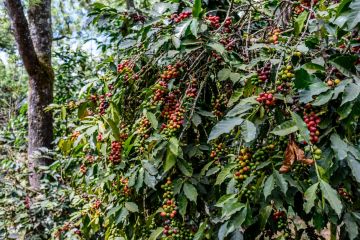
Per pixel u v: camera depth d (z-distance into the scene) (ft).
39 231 10.48
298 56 4.24
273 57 4.42
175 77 5.59
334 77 3.91
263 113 3.93
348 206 4.55
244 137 3.77
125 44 6.11
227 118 4.06
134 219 5.95
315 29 4.41
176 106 5.33
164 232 5.27
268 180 3.89
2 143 12.93
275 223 4.93
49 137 12.48
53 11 20.47
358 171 3.66
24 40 11.55
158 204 5.96
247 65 4.91
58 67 16.06
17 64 25.66
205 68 5.64
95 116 5.78
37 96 12.35
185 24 5.05
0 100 23.15
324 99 3.52
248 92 4.46
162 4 6.20
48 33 12.73
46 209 10.39
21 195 10.64
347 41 4.28
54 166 8.71
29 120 12.41
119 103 5.92
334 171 4.15
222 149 5.35
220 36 5.65
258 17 6.89
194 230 5.52
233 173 4.52
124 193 5.74
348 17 3.59
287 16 5.98
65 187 10.85
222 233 4.36
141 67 6.32
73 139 6.18
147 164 5.29
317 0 5.25
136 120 5.93
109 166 5.74
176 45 4.94
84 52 16.22
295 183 3.94
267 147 4.19
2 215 10.55
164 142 4.95
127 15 6.67
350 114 3.59
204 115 5.31
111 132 5.55
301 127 3.58
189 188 4.99
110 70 6.49
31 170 11.59
